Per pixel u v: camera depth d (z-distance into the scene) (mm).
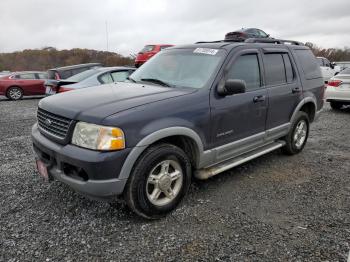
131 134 2980
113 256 2729
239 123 4066
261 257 2734
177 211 3510
